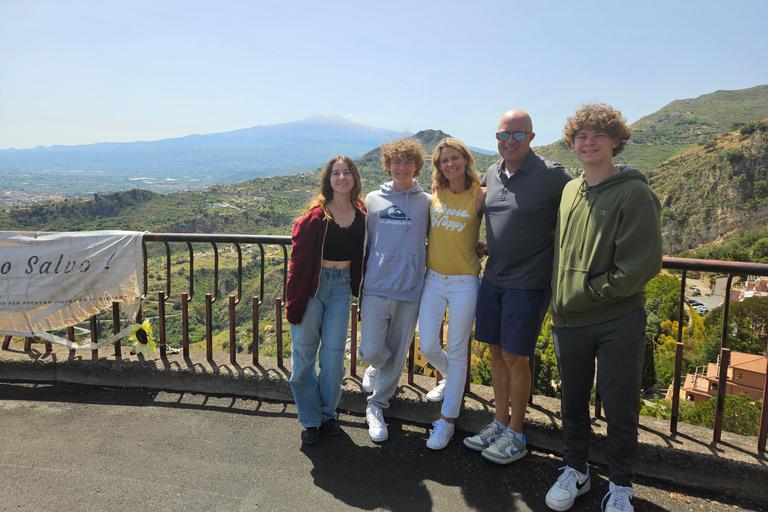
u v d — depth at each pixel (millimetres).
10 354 3186
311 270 2377
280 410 2807
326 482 2135
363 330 2500
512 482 2158
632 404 1904
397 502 2004
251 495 2029
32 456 2281
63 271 3129
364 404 2781
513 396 2293
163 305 3166
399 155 2375
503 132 2180
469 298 2389
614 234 1802
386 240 2455
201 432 2547
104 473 2156
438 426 2441
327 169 2434
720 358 2158
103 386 3082
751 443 2178
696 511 1980
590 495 2082
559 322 2031
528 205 2160
